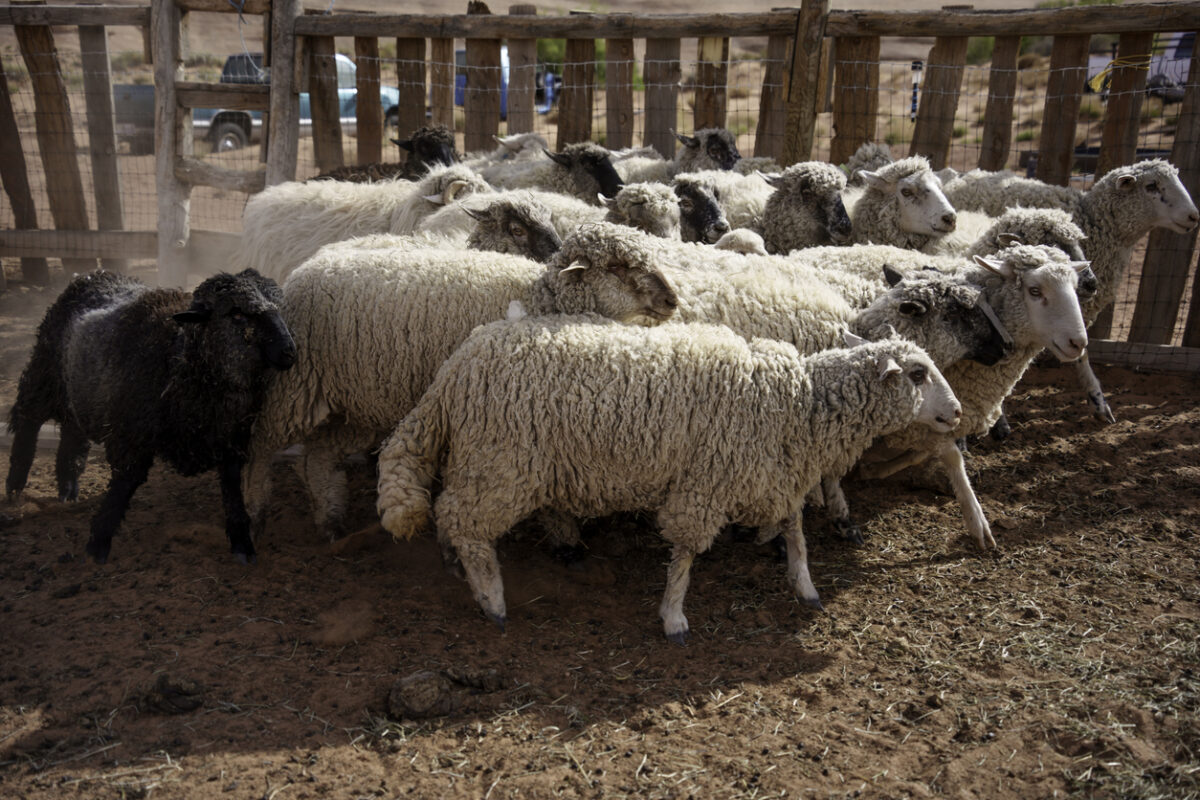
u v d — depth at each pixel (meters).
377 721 4.44
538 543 6.38
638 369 5.03
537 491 5.14
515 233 7.18
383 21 10.69
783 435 5.17
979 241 7.66
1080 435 8.11
